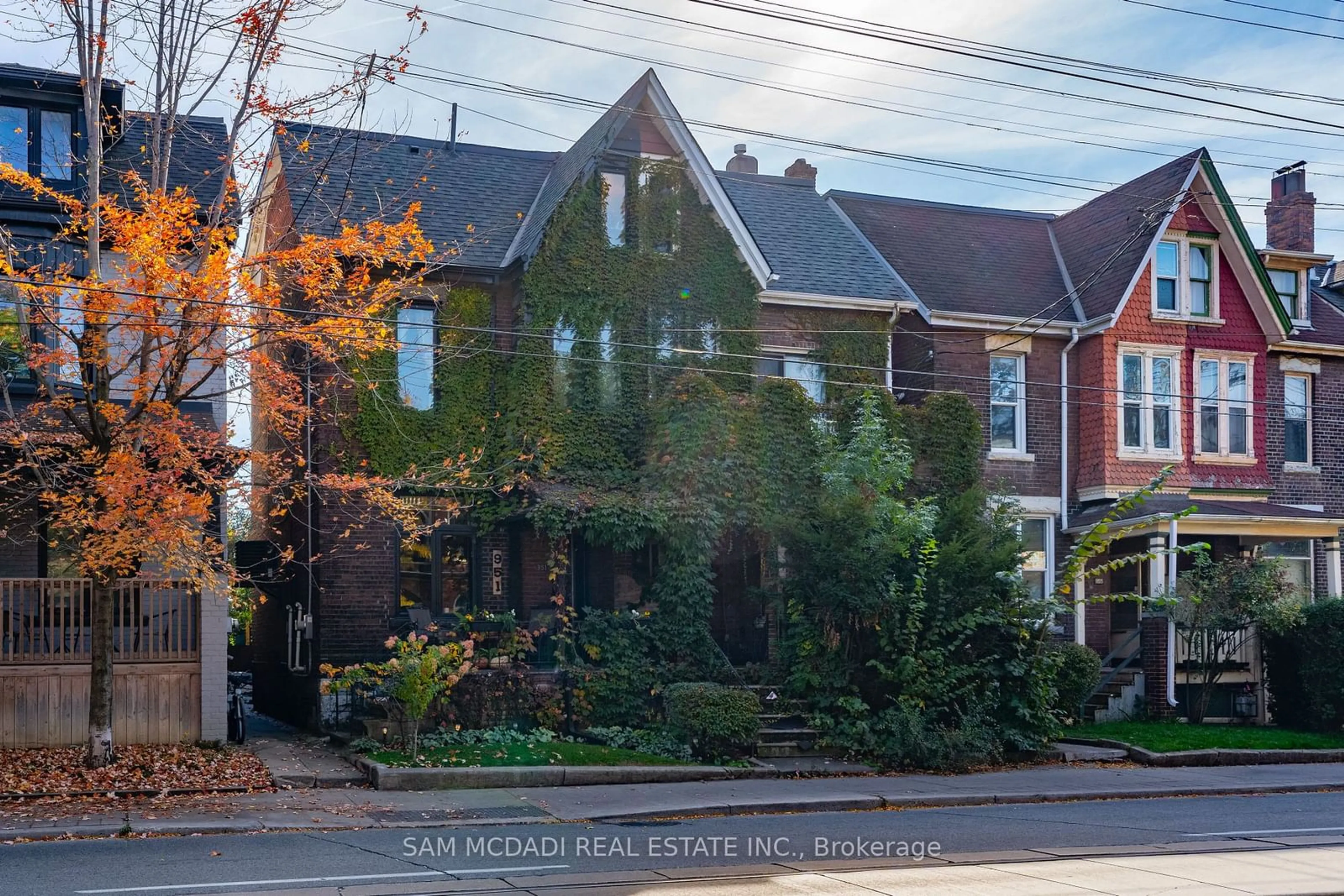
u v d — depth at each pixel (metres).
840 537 20.53
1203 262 28.11
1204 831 13.66
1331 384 29.72
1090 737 22.23
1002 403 27.06
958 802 16.53
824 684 20.48
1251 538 27.55
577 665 20.59
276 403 16.44
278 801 15.01
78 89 19.56
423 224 23.14
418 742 18.25
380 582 21.58
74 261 17.92
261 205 22.92
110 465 14.85
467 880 10.27
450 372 22.39
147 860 11.16
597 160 22.98
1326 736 23.16
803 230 27.88
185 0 16.08
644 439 22.98
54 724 17.81
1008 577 20.50
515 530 22.67
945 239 29.36
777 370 24.97
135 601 18.62
